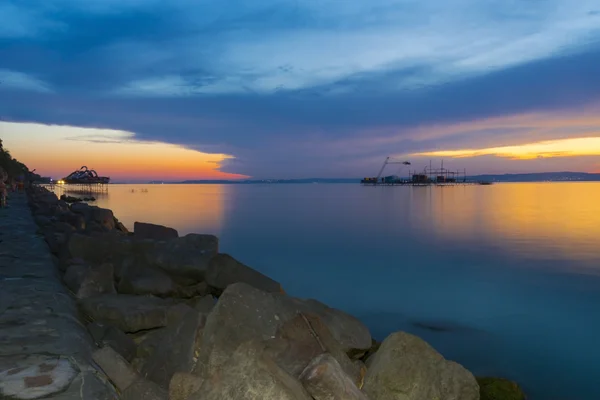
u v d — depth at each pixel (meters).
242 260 28.06
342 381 4.09
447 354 12.32
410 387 5.30
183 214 61.66
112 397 4.42
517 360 11.76
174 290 10.08
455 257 30.17
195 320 5.83
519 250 33.59
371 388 5.36
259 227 47.06
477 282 22.30
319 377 4.07
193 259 10.34
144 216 57.75
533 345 12.99
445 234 43.12
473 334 14.07
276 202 99.00
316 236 40.53
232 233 42.12
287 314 6.14
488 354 12.26
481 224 52.94
